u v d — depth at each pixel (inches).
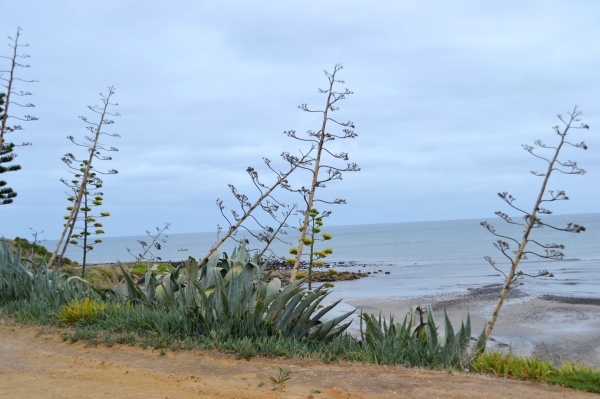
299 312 327.9
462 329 324.2
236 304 319.6
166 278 378.3
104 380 233.8
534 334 717.3
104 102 619.8
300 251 443.8
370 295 1215.6
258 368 251.3
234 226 463.2
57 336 331.3
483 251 3085.6
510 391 211.6
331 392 210.4
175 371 253.8
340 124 460.8
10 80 697.0
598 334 704.4
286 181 466.6
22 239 1059.9
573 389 223.5
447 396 202.8
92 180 631.8
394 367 260.7
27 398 202.7
